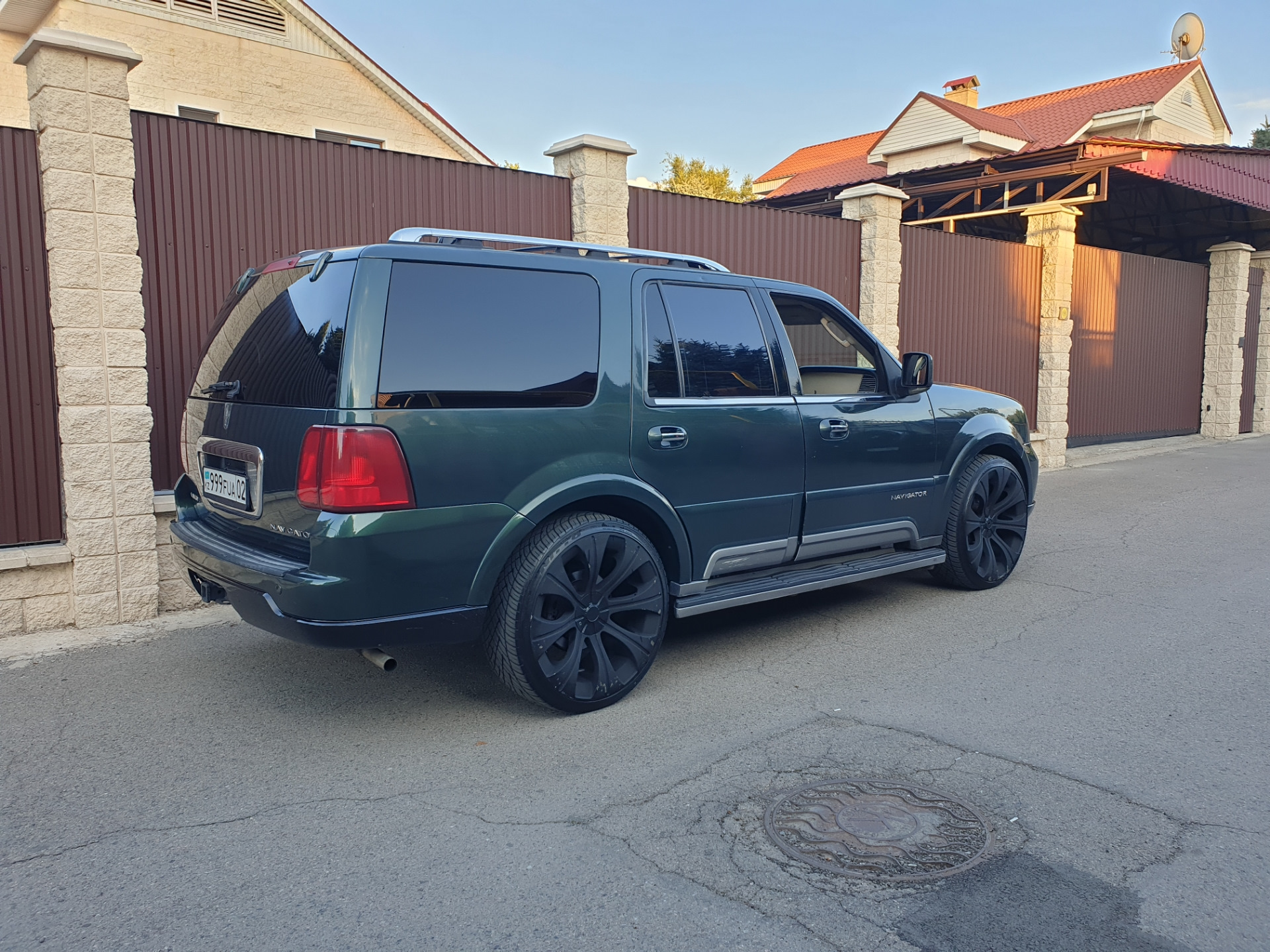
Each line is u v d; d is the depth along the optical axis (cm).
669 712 394
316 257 366
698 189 3881
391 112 1756
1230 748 352
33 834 294
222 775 336
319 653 475
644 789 322
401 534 332
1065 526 806
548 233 741
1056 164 1452
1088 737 363
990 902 252
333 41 1644
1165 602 561
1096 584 605
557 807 310
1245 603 557
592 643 388
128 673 446
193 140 566
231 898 258
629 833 292
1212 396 1583
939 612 544
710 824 297
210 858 279
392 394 334
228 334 410
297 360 349
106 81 499
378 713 396
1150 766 337
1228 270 1543
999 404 599
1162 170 1370
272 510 351
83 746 362
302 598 323
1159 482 1077
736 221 865
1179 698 404
